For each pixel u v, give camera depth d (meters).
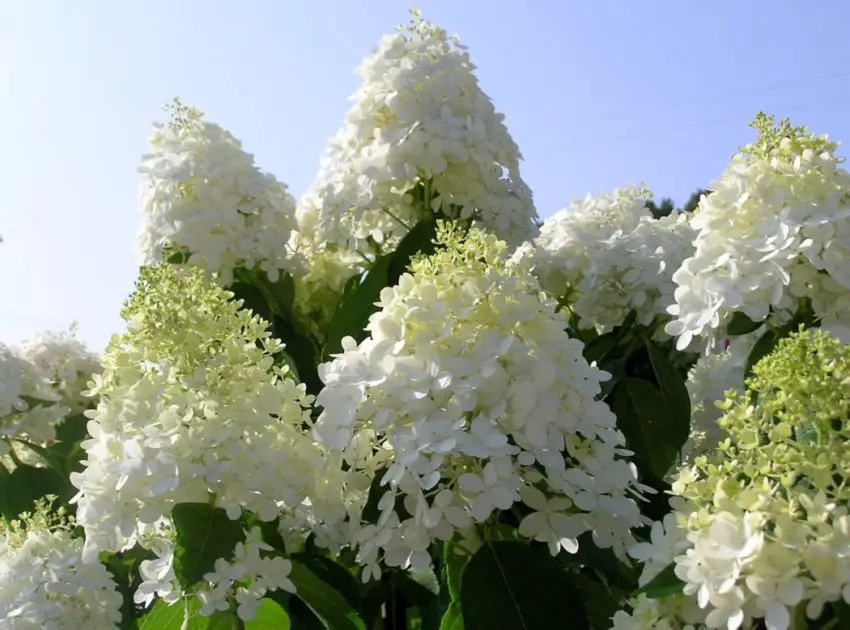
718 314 1.01
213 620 0.94
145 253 1.41
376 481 0.91
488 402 0.87
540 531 0.87
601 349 1.34
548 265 1.38
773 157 1.02
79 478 0.94
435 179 1.31
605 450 0.91
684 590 0.75
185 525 0.89
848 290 0.99
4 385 1.54
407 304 0.91
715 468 0.77
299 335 1.40
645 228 1.37
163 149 1.44
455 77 1.32
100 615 1.11
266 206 1.42
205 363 0.93
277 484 0.92
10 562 1.10
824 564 0.71
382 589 1.06
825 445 0.75
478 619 0.87
